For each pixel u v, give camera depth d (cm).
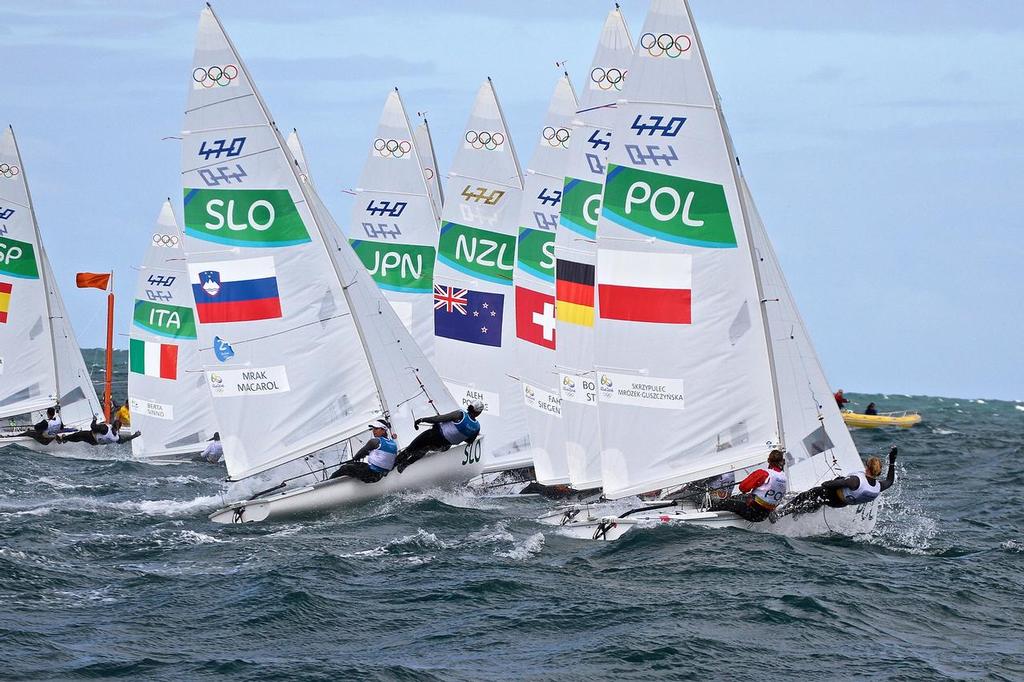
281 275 8281
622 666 4700
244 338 8338
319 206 8550
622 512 7219
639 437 7106
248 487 8838
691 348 6981
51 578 5862
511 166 9562
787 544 6588
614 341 7100
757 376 6944
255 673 4541
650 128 6912
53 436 13088
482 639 5009
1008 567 6406
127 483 10231
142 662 4656
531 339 8950
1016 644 5109
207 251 8312
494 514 7812
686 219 6919
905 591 5797
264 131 8188
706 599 5541
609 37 8238
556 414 8831
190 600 5522
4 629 5000
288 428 8362
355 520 7544
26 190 13762
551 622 5231
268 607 5362
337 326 8356
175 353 12700
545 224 8888
